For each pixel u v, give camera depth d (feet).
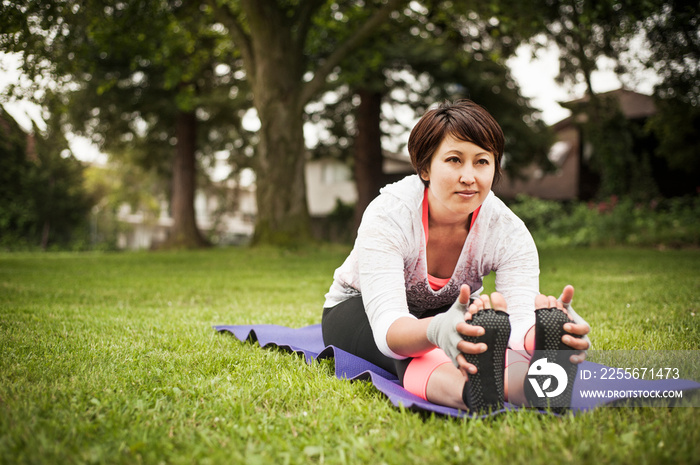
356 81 52.49
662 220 46.83
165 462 4.51
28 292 17.21
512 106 58.03
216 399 6.15
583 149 73.20
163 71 56.59
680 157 52.80
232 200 92.99
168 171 78.74
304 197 42.96
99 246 88.79
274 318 13.09
